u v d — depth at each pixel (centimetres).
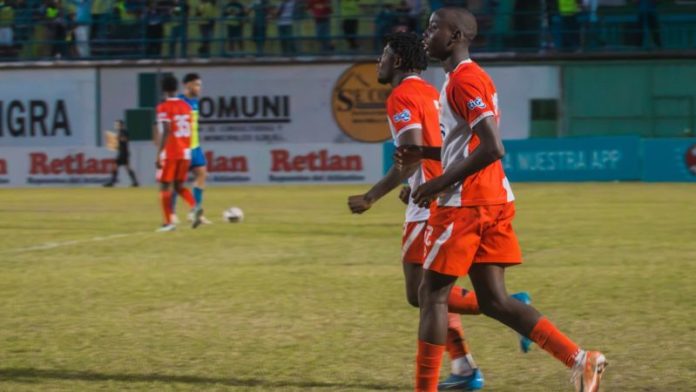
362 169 6806
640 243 3080
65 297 2164
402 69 1391
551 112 7300
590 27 7325
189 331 1775
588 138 6412
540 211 4256
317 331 1762
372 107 7344
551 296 2108
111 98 7625
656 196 5050
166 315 1936
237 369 1477
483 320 1847
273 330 1777
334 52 7494
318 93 7400
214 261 2767
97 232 3638
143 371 1466
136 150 7050
